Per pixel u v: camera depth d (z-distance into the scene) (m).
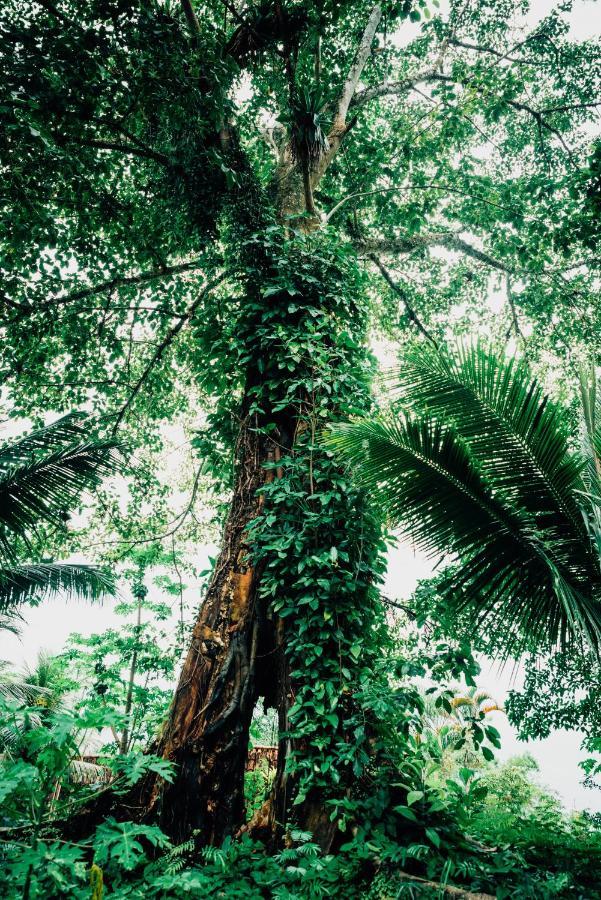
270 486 4.53
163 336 9.41
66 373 9.03
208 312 6.34
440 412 3.34
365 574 4.35
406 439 3.29
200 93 5.53
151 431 10.39
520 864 2.93
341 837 3.43
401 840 3.18
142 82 5.19
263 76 7.87
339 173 9.15
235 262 5.82
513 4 9.54
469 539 3.24
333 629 4.05
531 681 6.63
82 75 4.76
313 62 8.23
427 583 4.22
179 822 3.68
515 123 10.51
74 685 10.70
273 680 4.35
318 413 4.85
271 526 4.52
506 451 3.27
